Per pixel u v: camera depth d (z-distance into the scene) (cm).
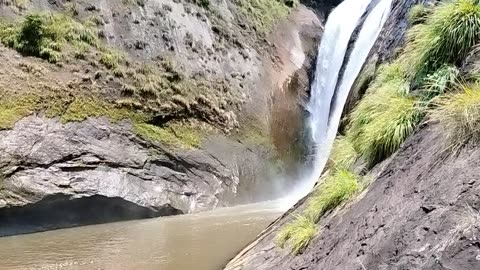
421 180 381
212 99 1867
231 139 1841
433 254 299
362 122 693
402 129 526
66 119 1462
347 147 718
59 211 1341
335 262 413
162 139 1636
